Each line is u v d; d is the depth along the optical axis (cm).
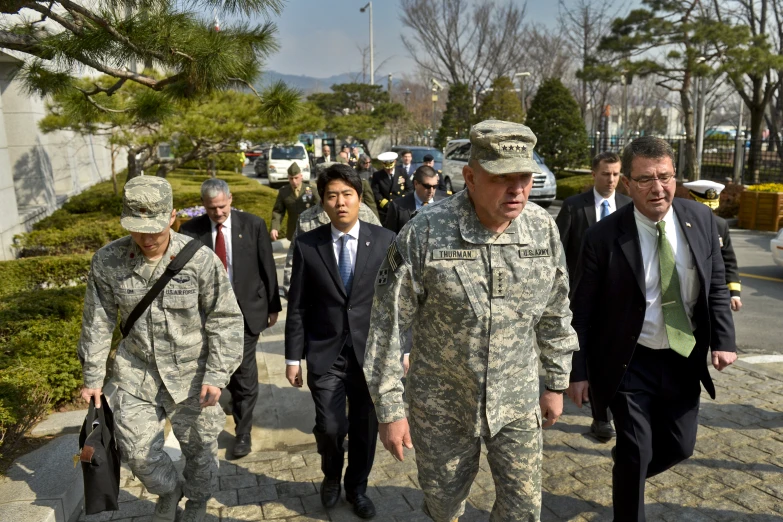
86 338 288
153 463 289
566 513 339
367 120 4191
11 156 1123
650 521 327
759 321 740
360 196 353
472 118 2906
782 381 522
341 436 341
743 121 4272
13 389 387
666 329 297
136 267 284
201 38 396
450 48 3181
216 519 336
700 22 1902
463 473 257
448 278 231
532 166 213
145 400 293
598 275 309
